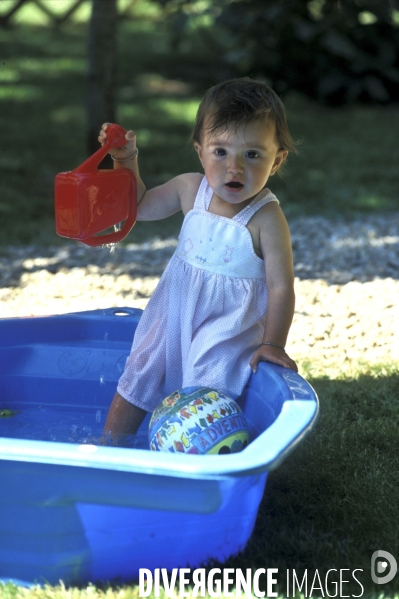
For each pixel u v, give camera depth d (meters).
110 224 2.65
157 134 9.29
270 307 2.54
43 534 2.08
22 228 6.04
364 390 3.40
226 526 2.16
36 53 14.38
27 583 2.13
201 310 2.64
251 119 2.46
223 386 2.57
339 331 4.09
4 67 12.95
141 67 13.20
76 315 3.24
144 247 5.73
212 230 2.61
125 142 2.68
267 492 2.61
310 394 2.28
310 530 2.38
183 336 2.67
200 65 13.41
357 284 4.85
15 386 3.17
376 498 2.54
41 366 3.18
